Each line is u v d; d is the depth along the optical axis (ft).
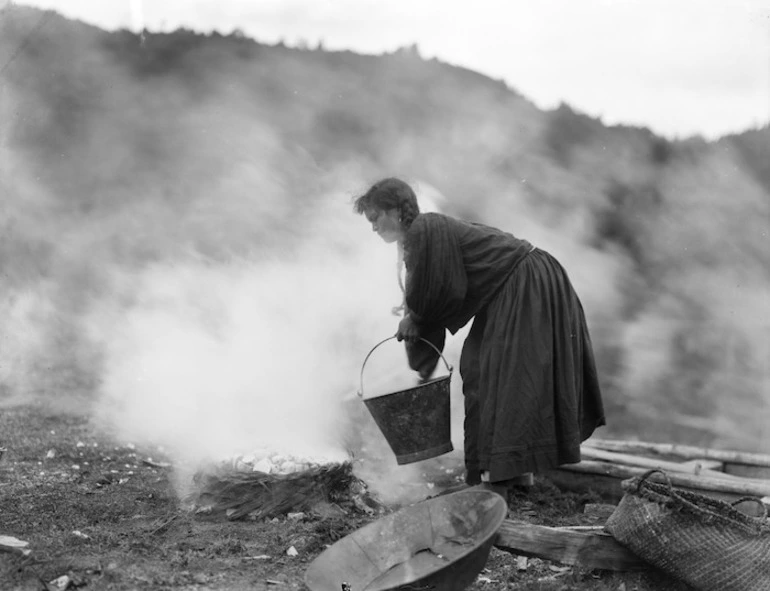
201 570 12.07
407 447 13.35
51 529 13.42
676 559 11.30
